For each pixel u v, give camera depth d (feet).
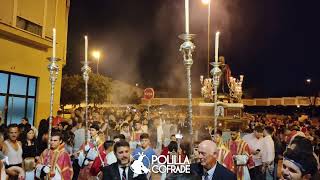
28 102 52.42
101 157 20.79
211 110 56.29
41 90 54.65
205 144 13.56
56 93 58.90
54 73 16.57
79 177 21.98
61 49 59.98
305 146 7.06
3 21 45.44
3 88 46.98
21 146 22.97
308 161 6.88
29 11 51.03
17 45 48.88
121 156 14.82
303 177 6.92
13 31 46.16
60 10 59.52
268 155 29.58
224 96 59.93
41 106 54.70
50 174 17.81
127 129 33.47
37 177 17.63
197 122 52.80
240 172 25.07
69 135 27.04
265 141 29.76
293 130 35.53
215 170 13.58
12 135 21.83
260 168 29.84
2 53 45.96
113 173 14.71
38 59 53.78
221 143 21.94
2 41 45.93
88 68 20.01
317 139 39.75
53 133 19.30
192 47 13.62
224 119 53.88
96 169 19.44
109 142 20.58
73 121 38.45
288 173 7.04
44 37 53.78
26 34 48.83
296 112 164.35
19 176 18.69
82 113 41.73
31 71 52.11
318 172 6.95
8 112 48.16
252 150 29.94
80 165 22.00
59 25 59.36
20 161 22.17
